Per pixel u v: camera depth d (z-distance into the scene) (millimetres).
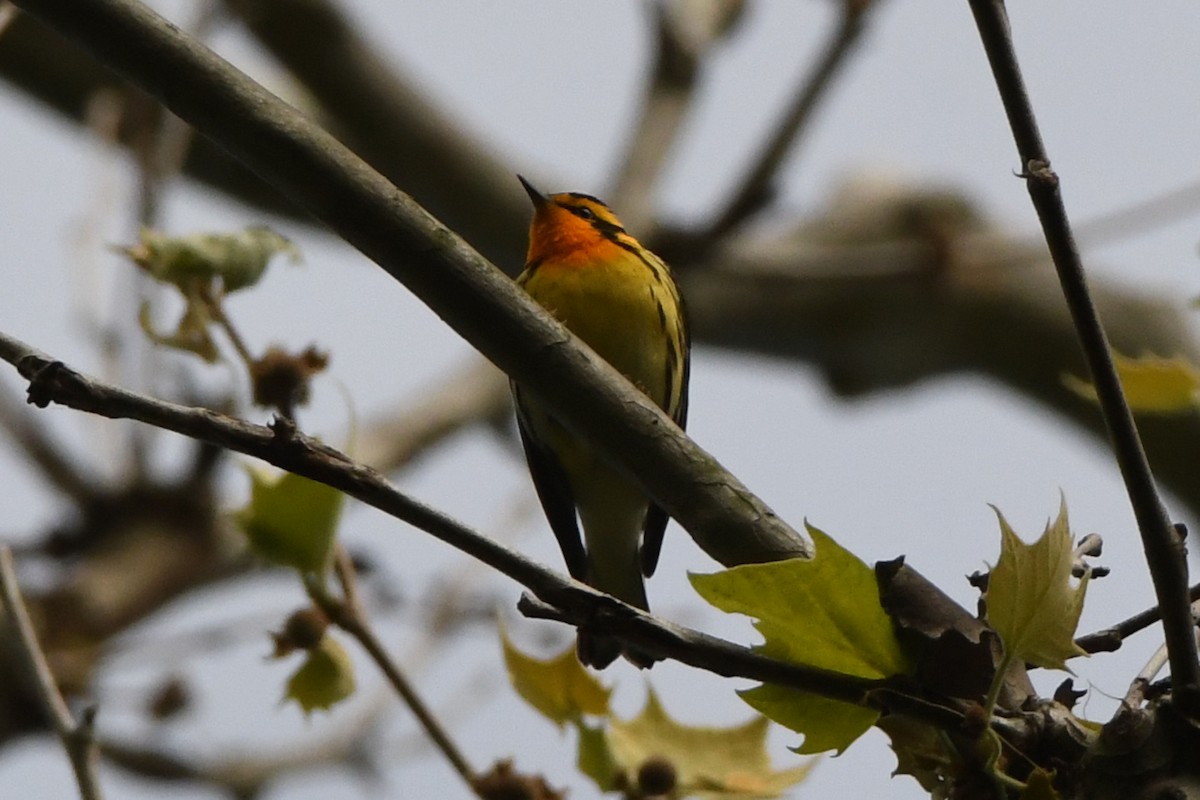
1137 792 5172
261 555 6273
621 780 6324
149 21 5480
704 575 5168
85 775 6125
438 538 4965
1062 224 5059
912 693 5223
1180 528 5145
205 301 6602
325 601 6262
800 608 5207
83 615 12477
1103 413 5117
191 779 12289
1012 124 5105
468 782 6227
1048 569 5000
